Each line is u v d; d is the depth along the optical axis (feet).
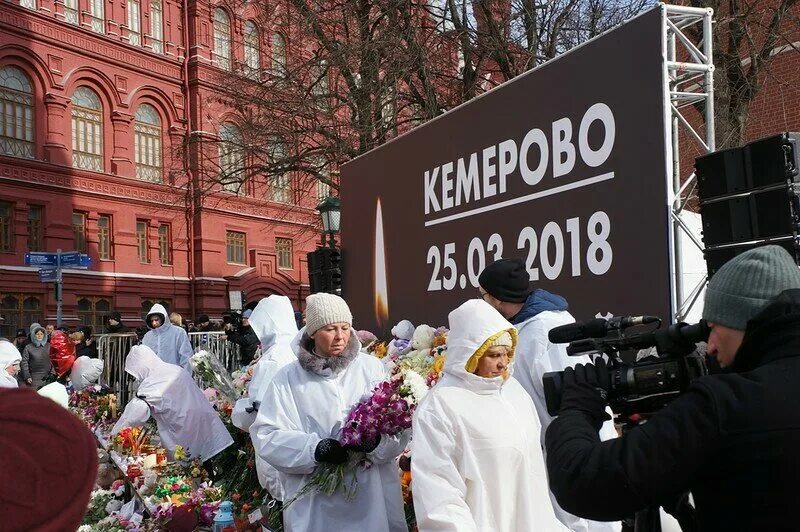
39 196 83.92
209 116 93.97
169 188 90.27
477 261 23.27
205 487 18.75
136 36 95.25
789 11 43.91
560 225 19.19
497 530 8.86
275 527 14.19
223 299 100.27
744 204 14.55
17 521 2.72
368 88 49.32
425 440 9.02
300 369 11.92
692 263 20.38
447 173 25.13
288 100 54.13
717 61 37.19
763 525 4.85
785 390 5.03
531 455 9.50
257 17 62.23
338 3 51.83
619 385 6.31
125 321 90.68
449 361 9.50
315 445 10.96
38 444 2.88
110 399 29.78
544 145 19.85
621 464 5.25
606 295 17.49
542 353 11.28
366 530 11.13
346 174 34.76
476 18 49.01
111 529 17.71
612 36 17.28
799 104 44.47
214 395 25.86
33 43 84.07
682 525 6.20
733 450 4.96
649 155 16.14
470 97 48.08
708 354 6.34
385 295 30.37
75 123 88.69
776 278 5.52
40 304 83.10
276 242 109.19
